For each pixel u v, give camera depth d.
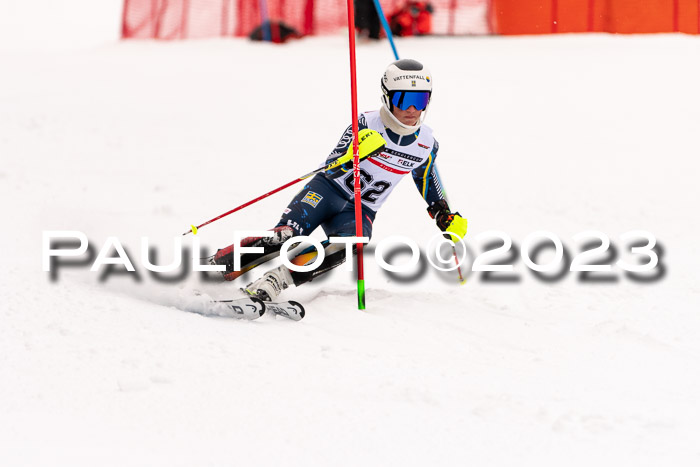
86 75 50.09
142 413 10.38
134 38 72.56
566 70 51.38
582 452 9.88
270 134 34.97
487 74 50.19
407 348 14.04
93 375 11.41
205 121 37.09
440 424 10.52
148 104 40.47
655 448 10.04
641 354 14.07
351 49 16.17
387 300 17.38
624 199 27.58
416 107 16.06
